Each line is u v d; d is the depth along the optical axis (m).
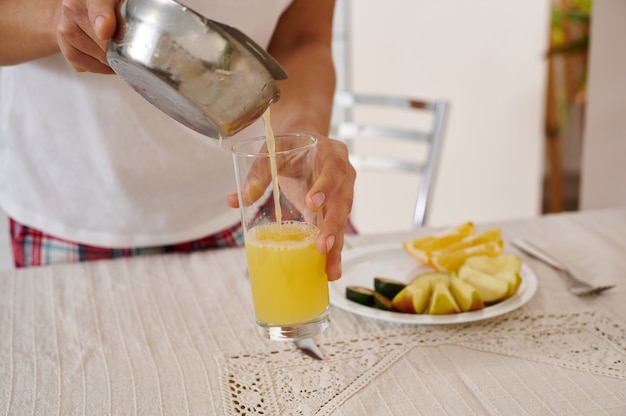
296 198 0.73
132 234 1.09
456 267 0.90
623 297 0.86
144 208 1.07
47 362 0.79
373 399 0.71
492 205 2.57
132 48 0.62
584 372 0.73
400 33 2.27
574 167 2.68
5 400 0.73
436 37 2.30
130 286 0.95
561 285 0.89
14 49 0.89
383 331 0.81
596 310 0.83
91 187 1.05
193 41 0.61
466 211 2.56
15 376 0.77
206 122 0.65
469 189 2.53
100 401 0.72
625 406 0.68
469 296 0.81
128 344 0.81
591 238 1.01
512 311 0.84
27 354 0.80
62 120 1.01
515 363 0.75
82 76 0.97
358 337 0.81
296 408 0.70
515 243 1.00
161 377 0.76
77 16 0.69
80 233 1.08
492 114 2.44
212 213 1.10
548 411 0.68
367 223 2.49
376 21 2.24
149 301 0.91
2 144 1.07
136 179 1.04
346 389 0.72
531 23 2.35
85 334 0.84
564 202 2.71
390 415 0.69
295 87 0.97
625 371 0.73
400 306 0.82
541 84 2.43
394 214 2.48
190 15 0.61
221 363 0.77
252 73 0.63
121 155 1.02
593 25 1.91
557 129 2.49
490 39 2.34
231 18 0.97
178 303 0.90
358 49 2.27
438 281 0.84
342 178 0.75
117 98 0.98
